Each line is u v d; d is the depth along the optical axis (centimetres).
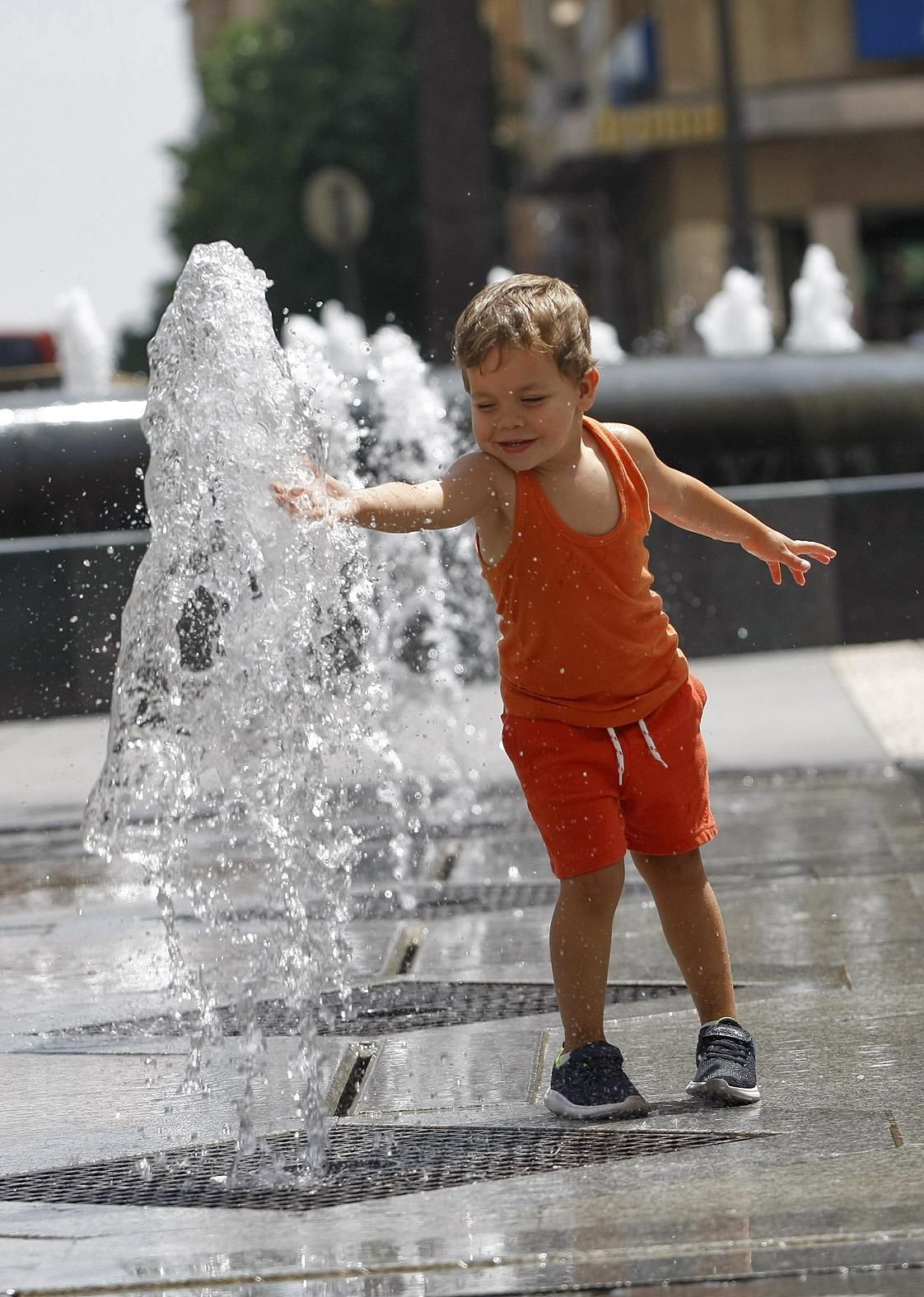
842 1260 641
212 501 859
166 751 877
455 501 816
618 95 9144
